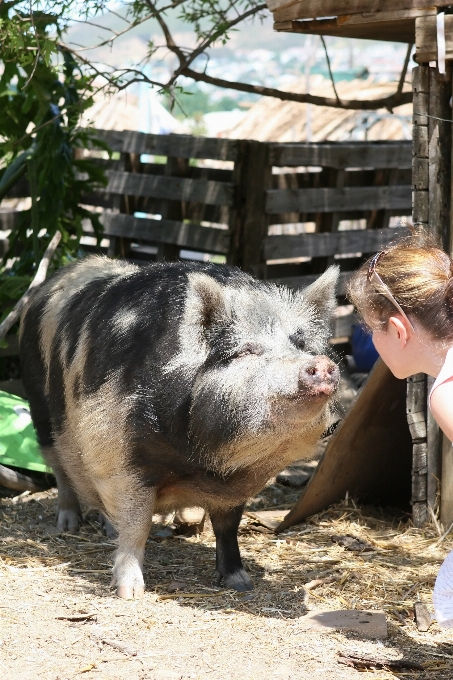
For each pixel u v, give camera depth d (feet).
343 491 17.48
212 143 25.07
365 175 28.14
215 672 10.03
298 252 25.71
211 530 15.88
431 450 16.24
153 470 12.53
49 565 13.83
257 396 10.87
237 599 12.59
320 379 10.36
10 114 22.76
